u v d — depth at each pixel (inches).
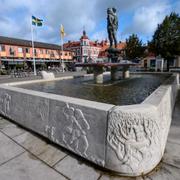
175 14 840.9
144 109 77.4
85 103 94.3
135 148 77.1
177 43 830.5
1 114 173.6
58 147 108.4
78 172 84.7
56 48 1765.5
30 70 1152.8
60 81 346.0
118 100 176.1
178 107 193.0
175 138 113.7
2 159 97.4
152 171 81.0
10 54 1325.0
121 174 80.2
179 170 81.5
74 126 96.3
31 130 132.2
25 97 132.3
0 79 684.7
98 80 314.2
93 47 2410.2
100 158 85.8
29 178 81.6
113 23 363.9
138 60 1263.5
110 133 80.6
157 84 294.0
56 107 106.3
